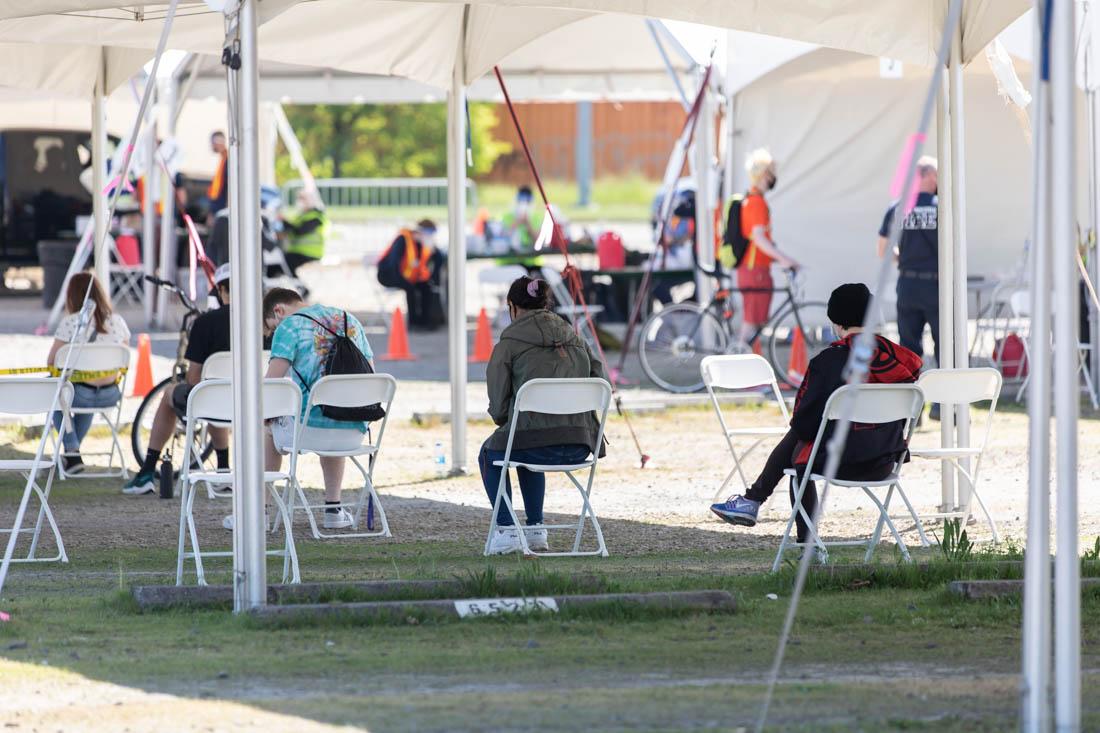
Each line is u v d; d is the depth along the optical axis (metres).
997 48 28.14
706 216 52.81
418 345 60.44
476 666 16.91
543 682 16.14
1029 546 13.80
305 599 19.97
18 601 20.84
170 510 29.88
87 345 31.61
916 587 21.59
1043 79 13.59
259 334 19.36
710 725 14.19
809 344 51.66
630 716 14.53
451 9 33.62
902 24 27.06
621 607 19.62
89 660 17.19
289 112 145.50
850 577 21.69
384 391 26.31
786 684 15.95
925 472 34.03
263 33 32.50
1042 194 13.63
